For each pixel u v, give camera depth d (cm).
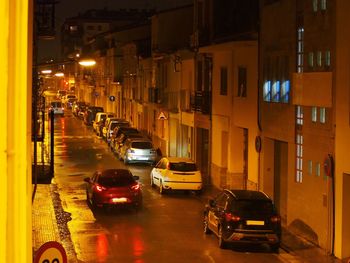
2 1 211
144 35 8119
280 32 2441
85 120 8162
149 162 4403
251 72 2842
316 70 2083
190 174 3130
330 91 1950
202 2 3847
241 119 2994
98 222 2423
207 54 3516
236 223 1950
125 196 2666
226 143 3338
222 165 3344
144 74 6119
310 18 2136
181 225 2405
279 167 2591
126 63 7381
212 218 2133
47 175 2339
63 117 9338
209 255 1917
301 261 1858
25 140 221
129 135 4784
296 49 2272
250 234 1942
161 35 5275
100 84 9469
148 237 2162
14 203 216
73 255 1850
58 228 2253
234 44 2805
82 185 3434
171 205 2873
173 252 1942
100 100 9581
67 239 2089
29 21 242
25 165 221
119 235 2183
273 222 1964
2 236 211
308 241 2122
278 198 2603
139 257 1861
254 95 2803
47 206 2733
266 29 2612
